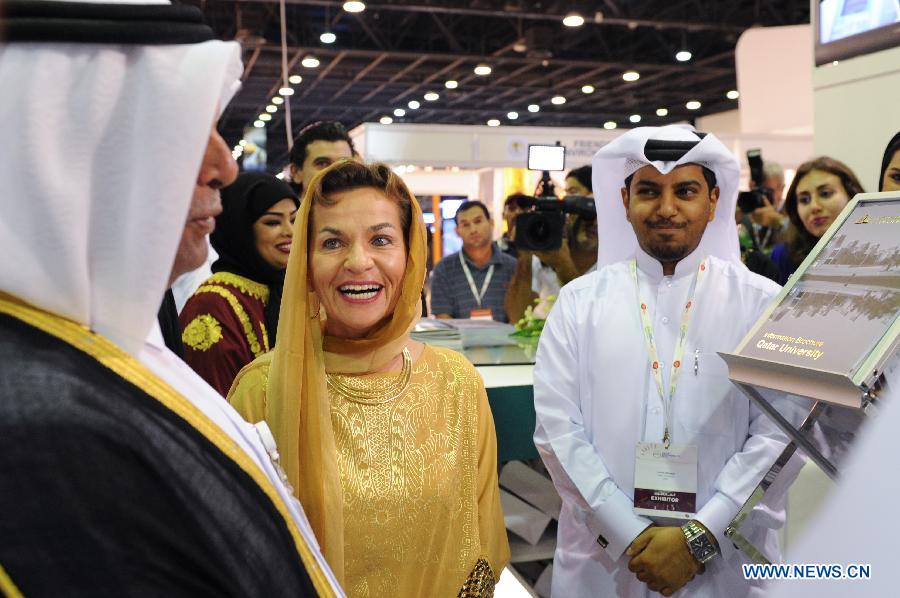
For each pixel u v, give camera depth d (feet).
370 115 70.90
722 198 6.37
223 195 7.58
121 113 2.06
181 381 2.37
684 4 37.81
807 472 5.74
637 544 5.67
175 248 2.10
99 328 2.08
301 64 47.03
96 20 2.00
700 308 6.12
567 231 11.98
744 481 5.60
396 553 4.39
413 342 4.99
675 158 6.06
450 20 43.55
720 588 5.70
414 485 4.42
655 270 6.42
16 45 1.97
